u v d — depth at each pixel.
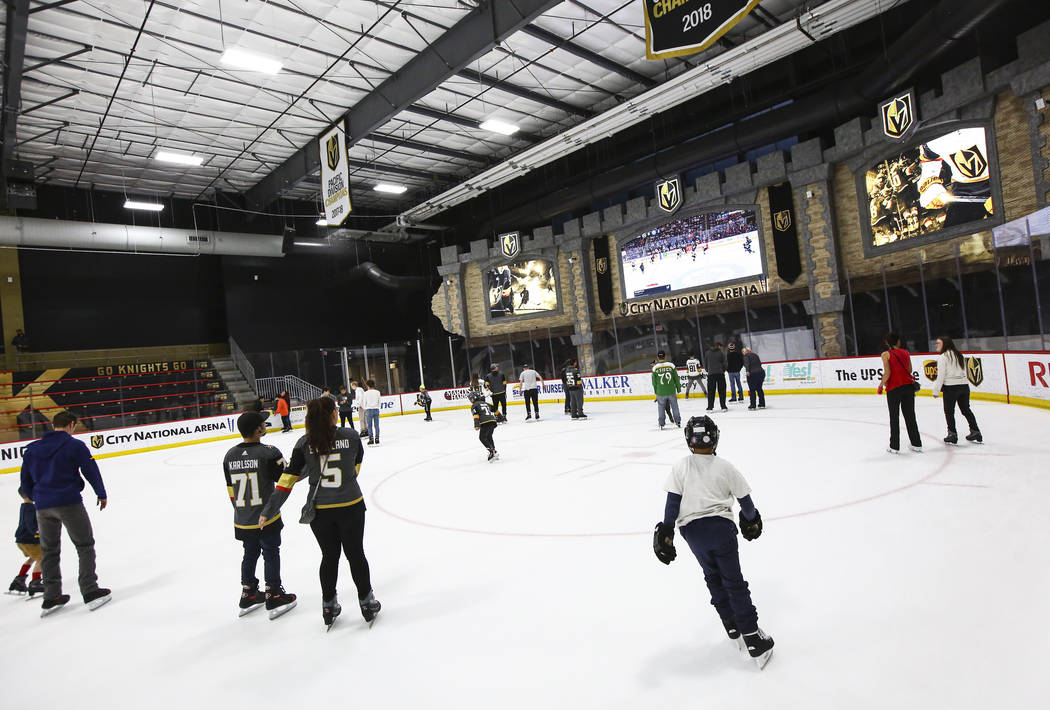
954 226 16.67
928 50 14.80
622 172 24.02
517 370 28.25
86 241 22.11
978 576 4.09
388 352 27.80
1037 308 11.11
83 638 4.67
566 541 5.84
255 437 4.86
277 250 26.89
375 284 33.97
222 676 3.82
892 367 8.06
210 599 5.27
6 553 7.70
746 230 22.03
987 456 7.39
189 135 21.16
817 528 5.43
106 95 17.73
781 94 20.05
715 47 18.38
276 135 21.72
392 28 15.57
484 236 30.19
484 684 3.40
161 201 27.58
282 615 4.71
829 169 19.83
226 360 28.02
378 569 5.57
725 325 22.56
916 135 17.38
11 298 24.33
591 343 26.27
